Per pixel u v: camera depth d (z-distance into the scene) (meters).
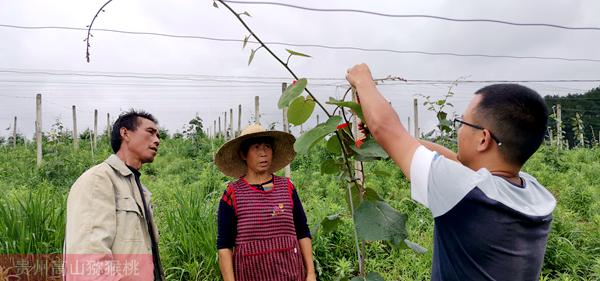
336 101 1.38
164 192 8.16
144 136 2.50
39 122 14.71
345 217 5.73
